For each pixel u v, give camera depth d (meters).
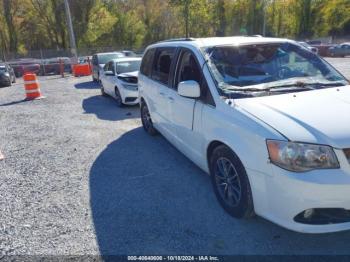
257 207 3.06
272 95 3.46
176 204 3.84
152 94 5.79
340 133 2.70
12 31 48.50
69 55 39.66
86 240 3.25
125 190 4.29
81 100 11.70
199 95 3.77
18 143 6.69
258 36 4.78
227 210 3.55
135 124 7.78
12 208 3.97
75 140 6.69
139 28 54.56
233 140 3.18
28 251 3.12
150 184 4.42
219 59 3.98
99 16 47.34
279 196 2.78
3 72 18.67
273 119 2.94
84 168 5.14
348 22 61.22
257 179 2.95
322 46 36.12
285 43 4.41
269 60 4.08
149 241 3.18
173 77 4.81
